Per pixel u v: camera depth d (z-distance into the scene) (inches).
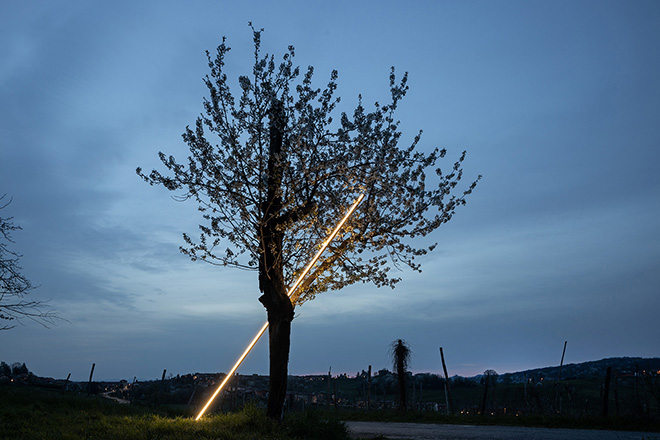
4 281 841.5
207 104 699.4
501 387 2588.6
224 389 1621.6
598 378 2164.1
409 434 767.1
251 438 532.1
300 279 678.5
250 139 703.1
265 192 705.0
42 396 968.9
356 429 881.5
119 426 585.0
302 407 1600.6
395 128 734.5
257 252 704.4
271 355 679.7
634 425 876.0
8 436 519.5
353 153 703.7
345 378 3511.3
